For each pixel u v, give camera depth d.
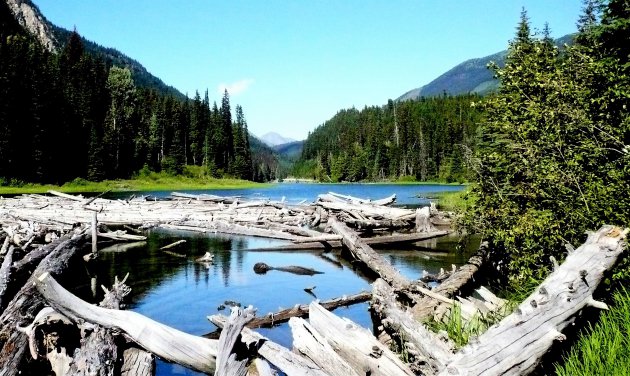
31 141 60.56
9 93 58.00
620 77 7.93
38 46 91.44
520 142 9.09
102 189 68.31
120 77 105.75
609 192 7.15
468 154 10.95
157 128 96.06
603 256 5.67
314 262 16.86
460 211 11.73
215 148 102.69
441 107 164.62
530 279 8.12
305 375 5.66
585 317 5.80
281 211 28.69
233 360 5.71
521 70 9.69
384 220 25.11
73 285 12.84
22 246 15.57
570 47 9.05
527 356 4.71
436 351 5.76
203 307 10.86
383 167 128.25
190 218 26.77
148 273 14.51
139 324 6.36
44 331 6.67
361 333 6.02
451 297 10.01
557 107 8.07
